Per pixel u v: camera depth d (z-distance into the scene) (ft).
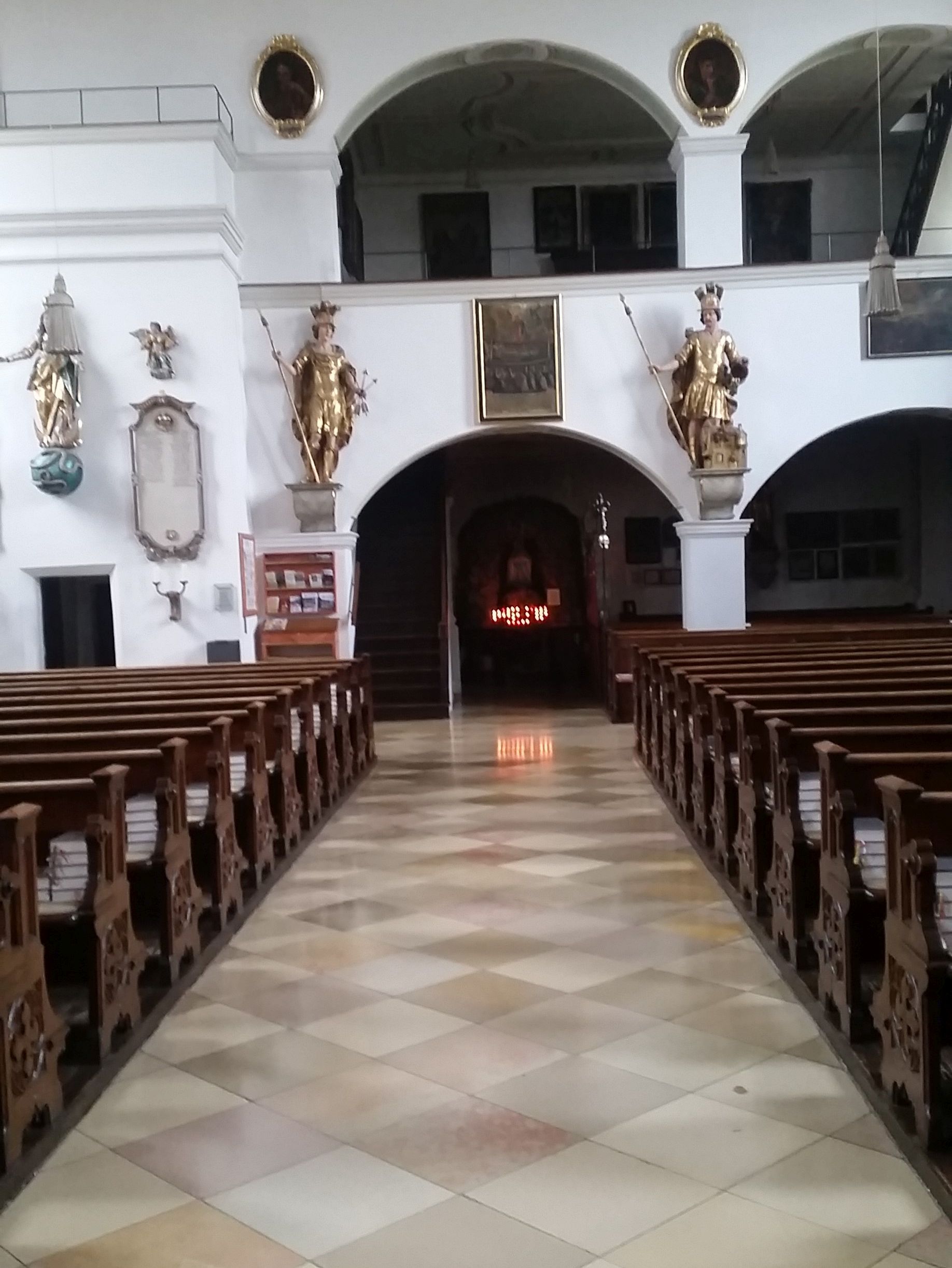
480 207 70.28
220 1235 11.03
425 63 50.96
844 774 15.05
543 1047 15.33
